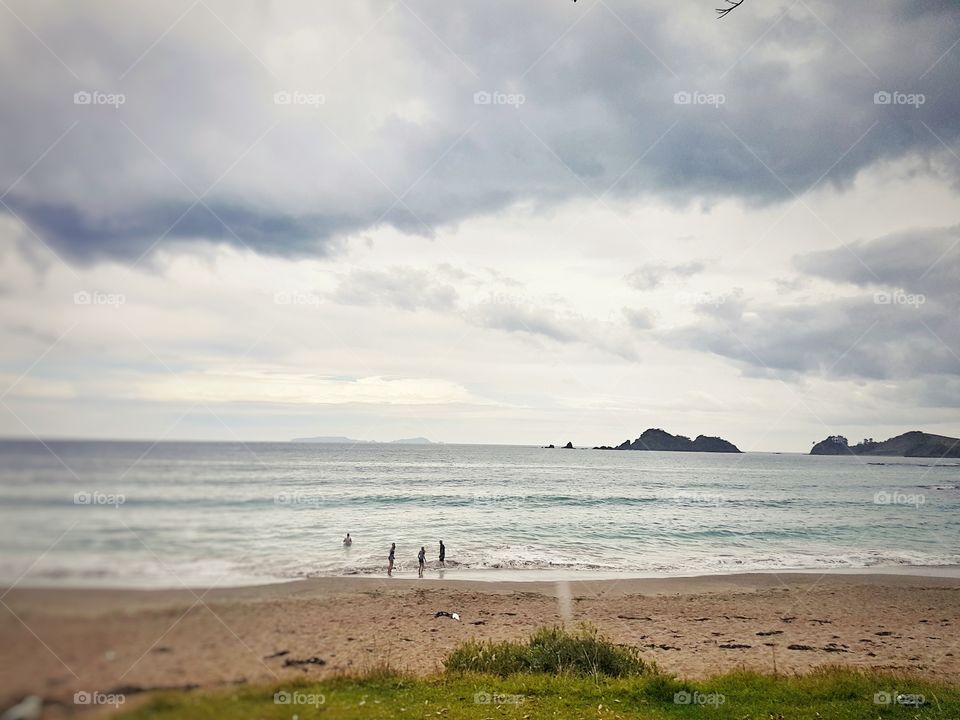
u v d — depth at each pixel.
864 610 21.89
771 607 22.17
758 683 10.85
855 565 31.77
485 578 26.50
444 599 21.77
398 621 17.98
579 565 30.56
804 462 178.88
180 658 10.20
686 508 58.03
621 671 11.64
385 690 9.55
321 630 15.65
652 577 27.61
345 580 23.78
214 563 24.06
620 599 23.02
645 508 57.25
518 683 10.29
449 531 42.12
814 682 10.93
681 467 129.12
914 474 120.94
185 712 7.52
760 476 105.00
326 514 47.78
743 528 46.06
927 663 15.45
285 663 11.66
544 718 8.48
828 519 52.03
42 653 9.09
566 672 11.16
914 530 46.34
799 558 33.94
